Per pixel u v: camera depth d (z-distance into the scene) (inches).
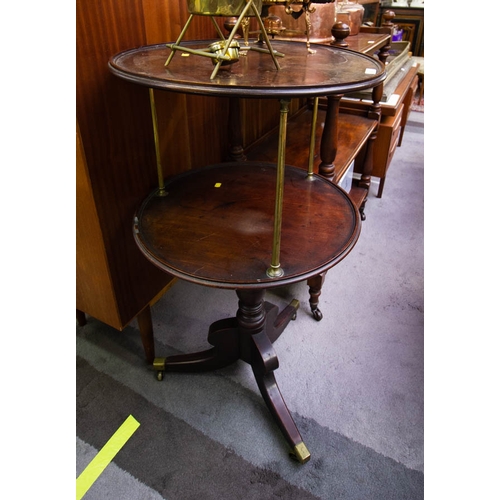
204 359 39.1
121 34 29.2
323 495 31.7
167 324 47.0
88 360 42.5
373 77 22.8
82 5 25.8
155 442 35.1
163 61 26.3
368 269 57.6
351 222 32.2
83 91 27.5
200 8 22.9
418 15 123.9
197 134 41.9
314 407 38.3
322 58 28.9
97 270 34.7
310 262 27.5
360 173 66.5
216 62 23.2
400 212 72.1
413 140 102.5
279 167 23.0
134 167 34.2
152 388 39.9
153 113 31.5
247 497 31.5
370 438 35.8
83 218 32.0
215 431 36.1
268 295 51.7
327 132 41.3
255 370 36.8
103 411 37.5
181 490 31.9
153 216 32.6
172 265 27.4
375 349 44.6
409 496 31.8
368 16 92.7
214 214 33.0
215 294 51.8
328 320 48.4
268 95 19.6
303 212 33.4
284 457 34.3
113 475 32.7
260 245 29.4
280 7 42.8
